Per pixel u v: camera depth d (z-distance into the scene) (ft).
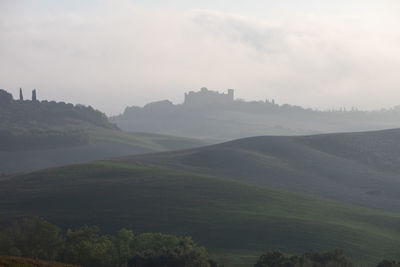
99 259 313.73
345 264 296.10
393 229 495.41
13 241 341.82
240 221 481.46
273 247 406.00
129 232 360.28
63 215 531.50
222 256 377.09
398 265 285.02
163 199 579.89
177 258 297.12
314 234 436.76
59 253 324.80
